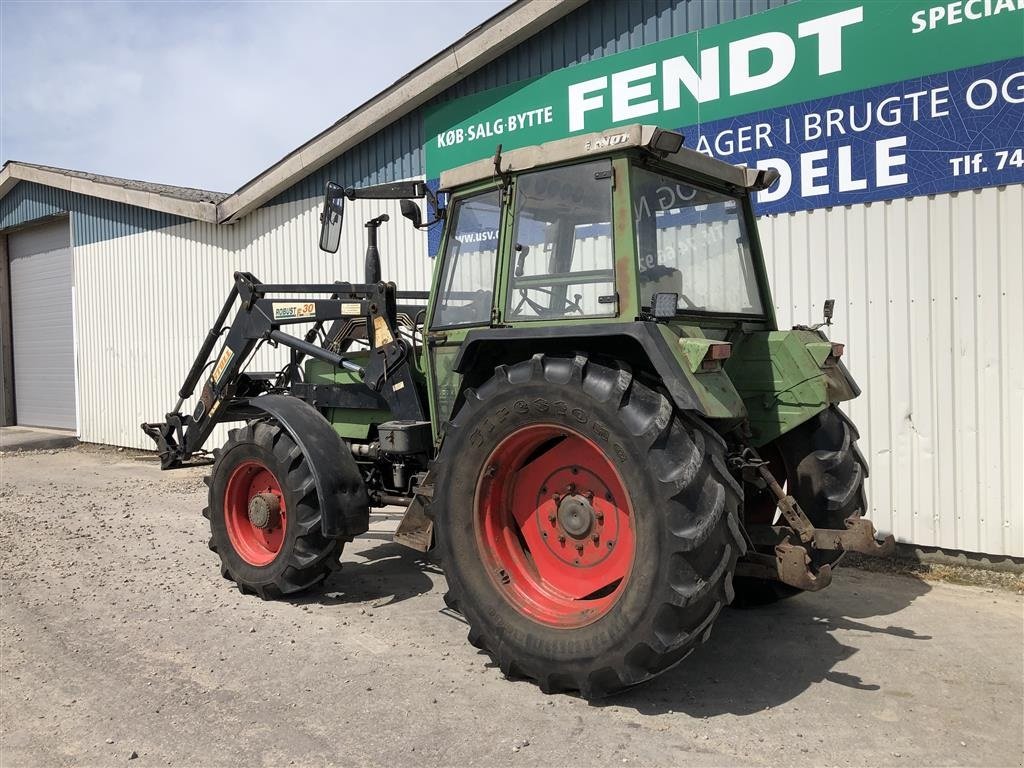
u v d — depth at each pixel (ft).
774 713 10.09
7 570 16.79
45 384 46.60
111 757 9.20
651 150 10.32
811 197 18.34
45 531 20.49
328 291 16.67
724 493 9.57
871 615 13.93
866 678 11.18
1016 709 10.21
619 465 9.77
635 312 10.30
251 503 15.28
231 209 31.65
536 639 10.46
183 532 20.40
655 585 9.33
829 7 17.72
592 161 10.87
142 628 13.33
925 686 10.91
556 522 11.23
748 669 11.50
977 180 16.26
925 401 17.19
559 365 10.43
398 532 13.03
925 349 17.13
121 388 39.47
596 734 9.52
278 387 19.48
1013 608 14.33
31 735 9.75
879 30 17.15
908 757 9.00
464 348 11.58
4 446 40.27
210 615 13.98
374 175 27.37
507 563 11.29
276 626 13.42
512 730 9.64
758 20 18.71
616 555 10.64
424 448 14.43
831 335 18.29
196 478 29.84
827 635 12.92
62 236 44.21
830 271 18.22
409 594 15.20
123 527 21.02
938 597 15.02
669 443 9.54
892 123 17.17
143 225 37.24
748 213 13.74
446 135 24.98
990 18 15.89
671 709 10.19
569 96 22.06
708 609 9.48
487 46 22.98
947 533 17.06
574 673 10.08
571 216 11.12
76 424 44.27
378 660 11.91
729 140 19.39
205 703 10.52
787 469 13.15
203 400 20.02
